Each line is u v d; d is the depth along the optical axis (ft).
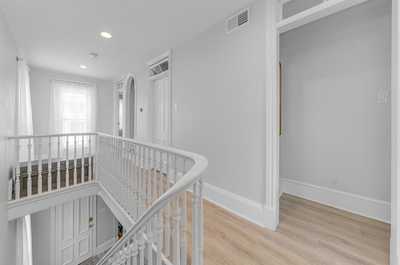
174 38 10.24
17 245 10.33
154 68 13.43
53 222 14.46
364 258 5.15
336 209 8.13
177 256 3.65
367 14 7.38
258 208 6.93
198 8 7.60
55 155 16.80
